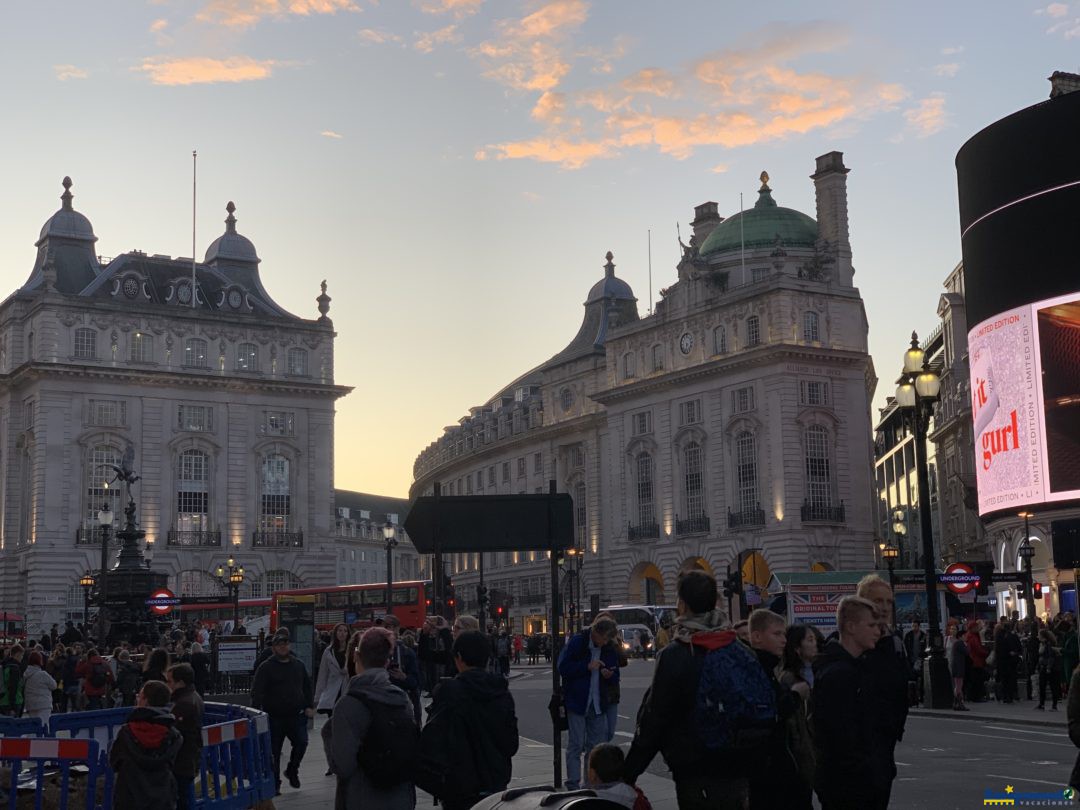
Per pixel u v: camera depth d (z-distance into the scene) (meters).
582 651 16.53
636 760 8.23
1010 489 61.69
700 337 89.44
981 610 60.12
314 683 34.00
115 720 18.19
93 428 90.69
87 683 30.88
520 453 116.12
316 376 99.69
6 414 94.00
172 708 13.66
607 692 16.58
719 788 8.07
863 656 8.38
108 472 90.88
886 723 8.31
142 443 92.12
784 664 10.09
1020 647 38.47
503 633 58.22
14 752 13.07
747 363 84.75
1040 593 53.66
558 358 112.25
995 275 62.44
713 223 102.31
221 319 96.44
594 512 103.12
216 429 95.06
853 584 47.38
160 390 93.31
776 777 8.62
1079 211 59.00
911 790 17.06
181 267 98.44
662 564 90.56
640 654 79.12
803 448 83.06
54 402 89.69
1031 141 60.78
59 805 13.42
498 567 121.75
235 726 14.99
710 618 8.30
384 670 10.24
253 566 94.44
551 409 111.19
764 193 95.94
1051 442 59.53
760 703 8.06
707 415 88.19
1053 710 32.56
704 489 88.06
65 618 87.75
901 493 121.88
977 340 64.12
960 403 92.31
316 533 97.44
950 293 98.81
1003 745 23.50
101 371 90.75
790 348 82.56
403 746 9.95
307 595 72.50
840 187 90.25
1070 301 59.06
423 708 33.28
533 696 43.34
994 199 62.53
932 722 29.95
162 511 92.19
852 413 85.44
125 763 12.03
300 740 19.25
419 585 69.12
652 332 93.56
